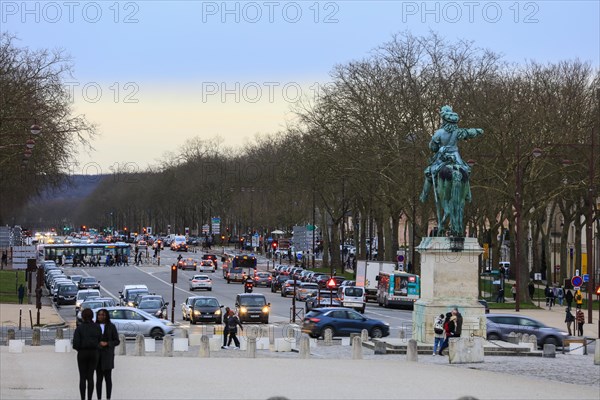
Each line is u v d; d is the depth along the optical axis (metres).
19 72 146.38
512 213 162.88
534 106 156.25
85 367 42.41
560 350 84.19
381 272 152.88
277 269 192.75
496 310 130.25
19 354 65.88
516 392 48.97
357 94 180.50
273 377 53.19
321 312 94.06
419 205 169.62
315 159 189.62
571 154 157.38
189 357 68.38
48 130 145.38
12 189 171.12
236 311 113.50
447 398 45.62
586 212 168.50
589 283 116.75
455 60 171.38
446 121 75.31
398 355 73.50
